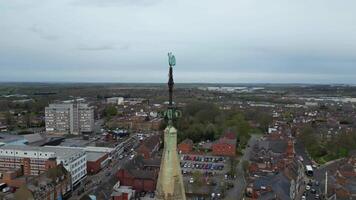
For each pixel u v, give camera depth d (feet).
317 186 442.91
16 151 468.75
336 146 599.57
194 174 445.78
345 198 378.53
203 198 394.11
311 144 631.56
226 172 508.53
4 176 428.97
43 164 460.55
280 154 568.82
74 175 445.78
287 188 375.66
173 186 66.44
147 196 417.28
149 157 568.41
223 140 628.69
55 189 385.70
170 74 70.03
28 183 371.76
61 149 483.10
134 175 440.45
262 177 413.39
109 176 490.08
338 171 472.44
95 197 363.15
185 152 626.23
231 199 388.37
